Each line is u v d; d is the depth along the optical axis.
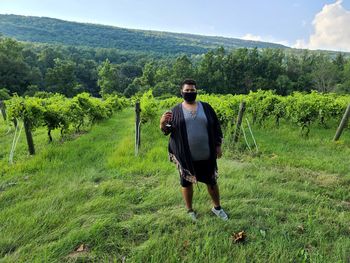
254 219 4.06
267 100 12.22
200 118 3.84
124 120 18.31
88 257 3.26
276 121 12.31
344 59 108.31
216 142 4.05
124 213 4.23
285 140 9.22
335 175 5.95
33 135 11.22
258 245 3.44
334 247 3.44
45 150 7.61
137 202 4.63
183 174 3.90
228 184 5.15
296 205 4.49
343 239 3.59
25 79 73.38
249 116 13.09
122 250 3.39
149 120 13.10
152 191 4.92
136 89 87.25
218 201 4.11
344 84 80.50
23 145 8.94
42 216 4.04
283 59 113.38
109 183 5.28
